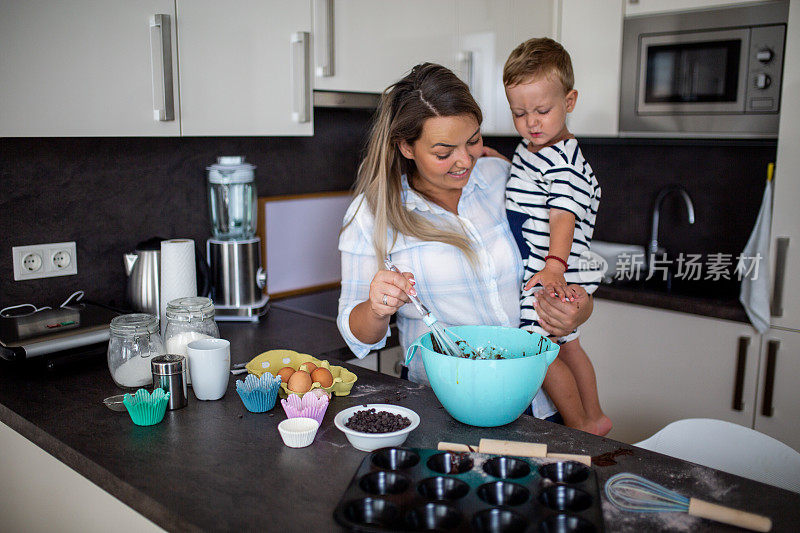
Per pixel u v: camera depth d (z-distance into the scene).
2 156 1.78
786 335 2.16
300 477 1.04
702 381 2.36
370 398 1.38
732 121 2.28
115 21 1.61
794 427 2.19
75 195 1.93
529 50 1.64
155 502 0.97
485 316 1.56
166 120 1.72
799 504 0.96
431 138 1.32
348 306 1.45
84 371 1.59
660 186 2.83
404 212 1.46
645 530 0.89
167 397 1.29
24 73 1.49
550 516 0.89
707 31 2.28
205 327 1.47
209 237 2.28
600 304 2.57
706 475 1.05
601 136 2.61
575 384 1.68
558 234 1.59
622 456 1.11
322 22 2.00
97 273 2.01
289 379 1.34
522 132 1.70
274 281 2.47
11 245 1.82
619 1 2.45
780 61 2.16
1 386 1.48
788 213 2.11
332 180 2.66
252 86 1.90
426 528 0.89
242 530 0.89
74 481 1.23
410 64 2.26
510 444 1.08
